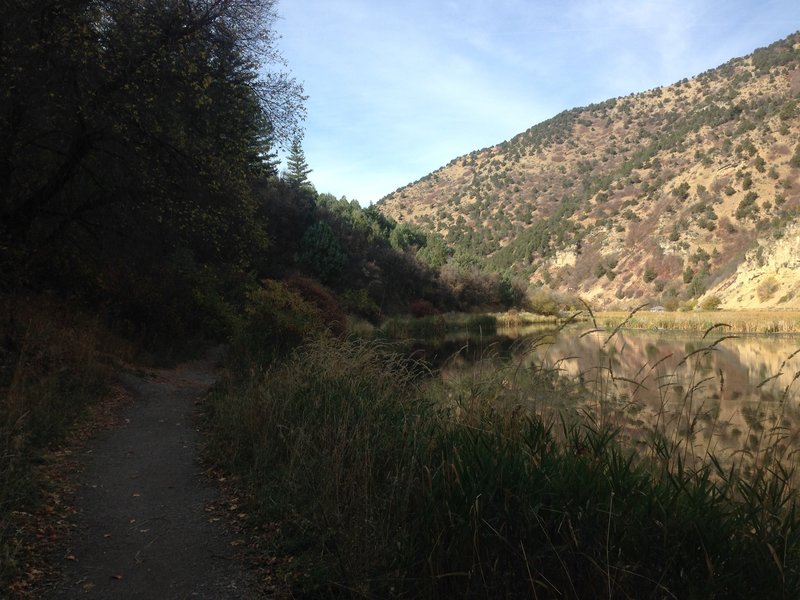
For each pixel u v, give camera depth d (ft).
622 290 331.36
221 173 45.85
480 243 504.84
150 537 13.60
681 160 437.58
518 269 428.97
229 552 12.84
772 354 75.25
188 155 43.80
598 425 15.10
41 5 33.35
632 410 18.19
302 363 26.17
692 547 9.58
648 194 416.26
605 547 9.53
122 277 48.73
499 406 16.15
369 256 167.63
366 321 120.26
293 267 121.70
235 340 46.91
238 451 19.52
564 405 17.52
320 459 15.85
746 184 331.98
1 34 32.83
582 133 654.53
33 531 13.24
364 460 14.44
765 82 492.13
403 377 24.76
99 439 22.48
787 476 12.09
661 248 333.83
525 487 10.88
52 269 44.39
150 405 30.25
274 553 12.62
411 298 174.81
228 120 45.14
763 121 390.42
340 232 157.07
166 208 44.42
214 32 42.34
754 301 216.13
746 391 34.63
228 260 62.23
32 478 15.97
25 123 38.81
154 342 46.88
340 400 20.30
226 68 43.47
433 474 12.76
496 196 578.66
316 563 11.69
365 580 10.39
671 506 10.36
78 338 34.32
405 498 12.14
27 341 27.99
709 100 524.93
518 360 19.77
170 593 10.98
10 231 40.22
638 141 575.79
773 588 8.99
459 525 10.40
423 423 17.07
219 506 15.75
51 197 42.34
